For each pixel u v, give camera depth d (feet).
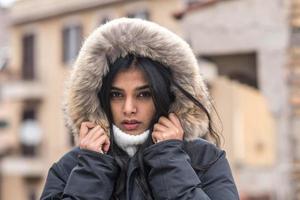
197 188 10.96
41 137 101.24
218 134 11.69
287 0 31.30
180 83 11.39
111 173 11.17
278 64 31.35
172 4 83.61
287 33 31.27
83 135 11.41
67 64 96.48
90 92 11.39
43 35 100.12
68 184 11.10
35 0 100.22
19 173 103.14
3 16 122.01
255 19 31.73
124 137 11.37
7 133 104.88
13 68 103.40
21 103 103.40
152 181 11.10
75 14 94.89
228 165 11.63
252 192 88.17
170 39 11.35
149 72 11.25
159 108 11.35
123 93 11.36
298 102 30.91
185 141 11.55
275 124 31.42
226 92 89.30
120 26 11.32
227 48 32.17
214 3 32.48
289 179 30.81
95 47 11.29
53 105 99.14
